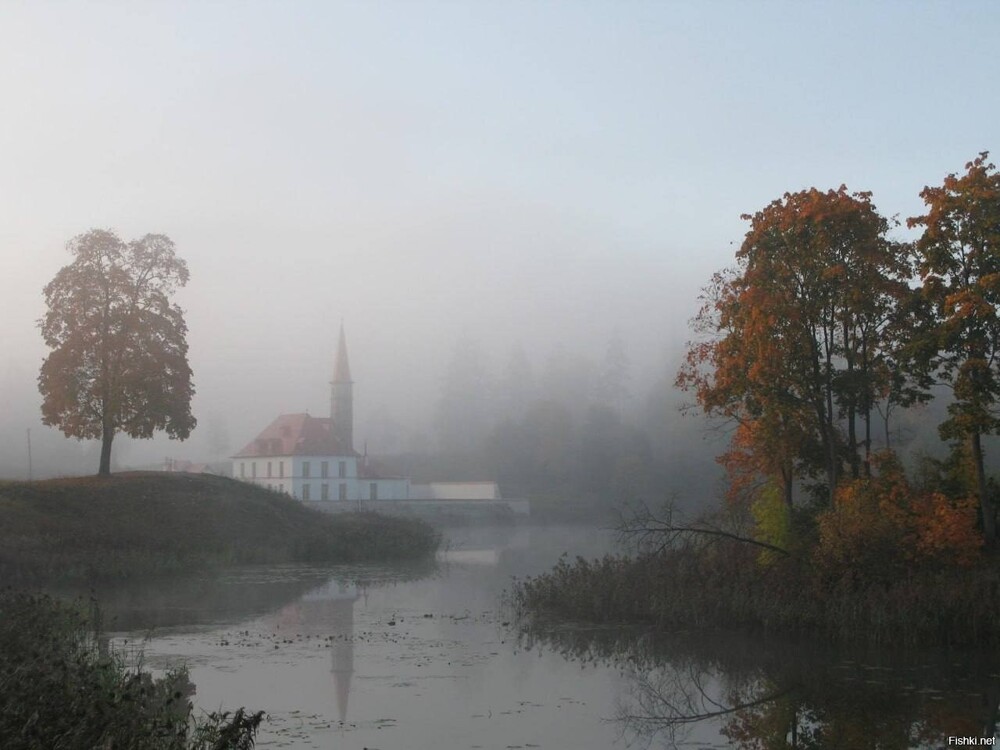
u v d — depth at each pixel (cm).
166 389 6328
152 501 6294
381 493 11869
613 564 3922
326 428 11788
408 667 2667
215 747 1520
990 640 2872
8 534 5053
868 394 3778
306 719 2091
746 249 3859
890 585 3203
